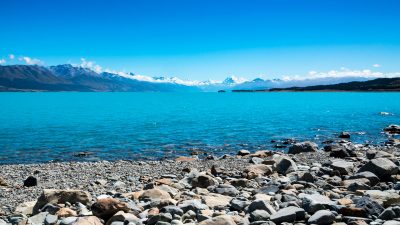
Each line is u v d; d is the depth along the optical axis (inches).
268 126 2763.3
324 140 2053.4
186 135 2274.9
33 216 543.2
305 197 548.7
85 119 3449.8
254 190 698.2
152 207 556.4
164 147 1833.2
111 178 1002.1
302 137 2181.3
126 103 7834.6
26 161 1493.6
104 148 1803.6
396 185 682.2
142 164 1321.4
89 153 1653.5
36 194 796.6
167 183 826.8
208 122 3100.4
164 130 2529.5
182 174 1066.1
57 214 536.1
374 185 743.1
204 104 7022.6
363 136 2215.8
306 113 4160.9
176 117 3676.2
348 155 1312.7
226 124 2920.8
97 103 7795.3
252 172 924.0
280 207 528.7
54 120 3336.6
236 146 1859.0
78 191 635.5
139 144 1926.7
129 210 529.3
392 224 411.5
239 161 1294.3
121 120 3336.6
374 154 1202.0
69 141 2026.3
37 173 1143.0
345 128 2632.9
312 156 1343.5
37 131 2465.6
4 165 1333.7
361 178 745.6
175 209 509.4
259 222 439.8
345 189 696.4
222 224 438.9
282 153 1491.1
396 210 462.9
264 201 510.3
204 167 1182.9
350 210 477.7
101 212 514.9
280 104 6569.9
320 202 512.7
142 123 3031.5
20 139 2090.3
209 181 800.3
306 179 798.5
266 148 1796.3
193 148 1800.0
